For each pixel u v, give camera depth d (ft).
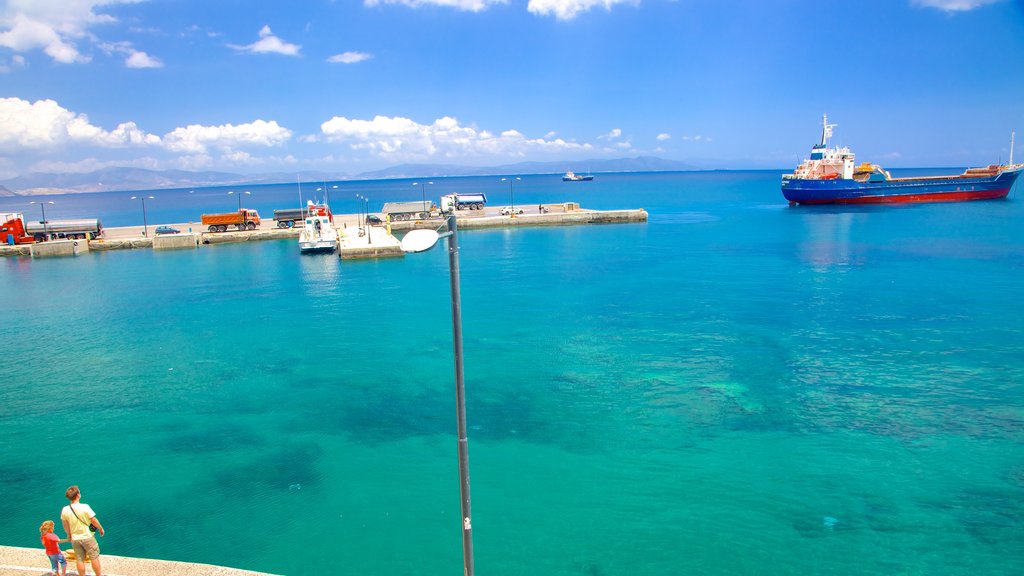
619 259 217.15
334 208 613.52
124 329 134.92
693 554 54.44
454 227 29.40
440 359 107.86
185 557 55.42
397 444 76.18
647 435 76.74
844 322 125.90
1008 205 364.99
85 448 76.59
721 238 268.21
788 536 56.49
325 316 142.61
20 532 59.31
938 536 55.98
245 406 89.35
